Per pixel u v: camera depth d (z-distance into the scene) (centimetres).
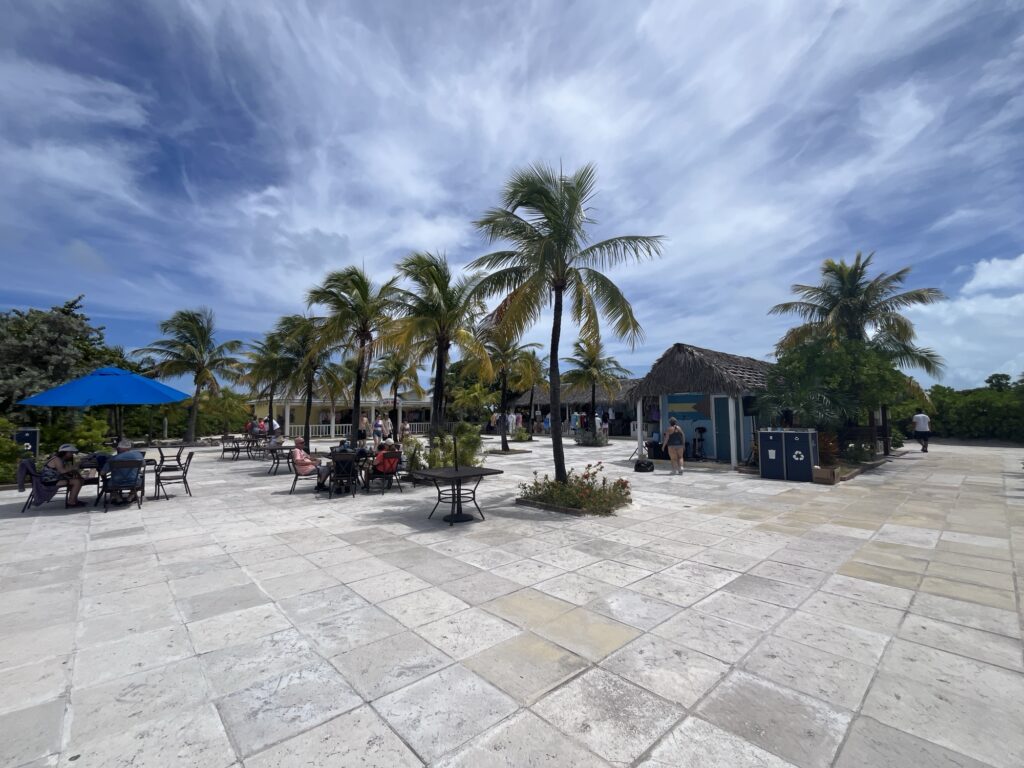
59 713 279
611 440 3020
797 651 352
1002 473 1352
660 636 375
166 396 966
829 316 1762
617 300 946
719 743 253
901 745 252
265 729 264
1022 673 323
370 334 1404
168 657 344
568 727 265
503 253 952
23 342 1783
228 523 757
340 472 1005
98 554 593
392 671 324
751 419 1698
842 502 937
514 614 416
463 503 915
